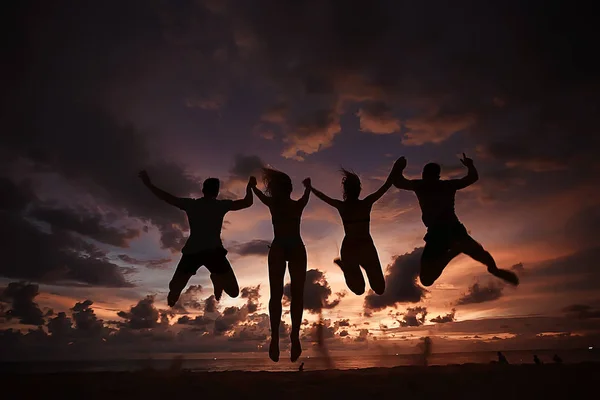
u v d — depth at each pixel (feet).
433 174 18.86
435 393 11.06
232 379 13.37
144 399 10.89
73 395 11.25
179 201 19.43
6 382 13.08
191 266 18.90
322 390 11.60
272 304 18.35
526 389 11.21
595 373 13.04
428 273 18.38
